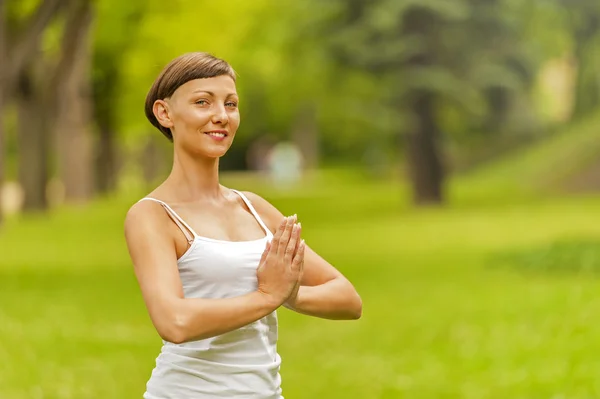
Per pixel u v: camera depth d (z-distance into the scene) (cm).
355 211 5756
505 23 5631
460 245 3606
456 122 7081
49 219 5325
